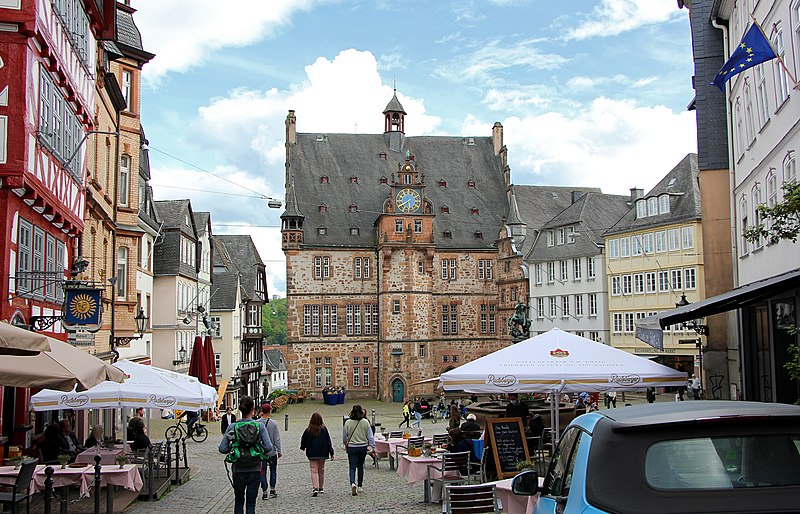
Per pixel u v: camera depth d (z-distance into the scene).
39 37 18.84
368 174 85.00
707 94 31.28
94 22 26.97
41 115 19.72
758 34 17.86
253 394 83.56
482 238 84.12
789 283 15.92
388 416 60.22
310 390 77.62
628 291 65.44
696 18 31.88
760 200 24.23
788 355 22.61
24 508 16.56
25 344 11.41
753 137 25.03
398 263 77.81
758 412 6.20
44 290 21.58
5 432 20.69
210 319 66.94
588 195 75.00
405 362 77.00
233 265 80.94
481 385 17.11
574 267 72.06
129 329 38.78
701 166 31.08
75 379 13.01
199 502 18.89
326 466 27.38
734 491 5.74
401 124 88.38
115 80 33.50
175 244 53.06
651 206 63.22
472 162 89.31
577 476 6.25
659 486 5.79
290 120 84.25
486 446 18.38
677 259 60.03
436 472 18.30
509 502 13.60
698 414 6.18
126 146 38.75
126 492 19.55
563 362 17.44
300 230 78.50
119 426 37.19
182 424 44.81
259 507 17.97
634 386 17.14
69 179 23.55
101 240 34.19
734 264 28.67
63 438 21.14
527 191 87.75
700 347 33.44
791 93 19.78
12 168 17.89
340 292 79.12
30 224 20.02
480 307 83.19
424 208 78.88
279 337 179.75
